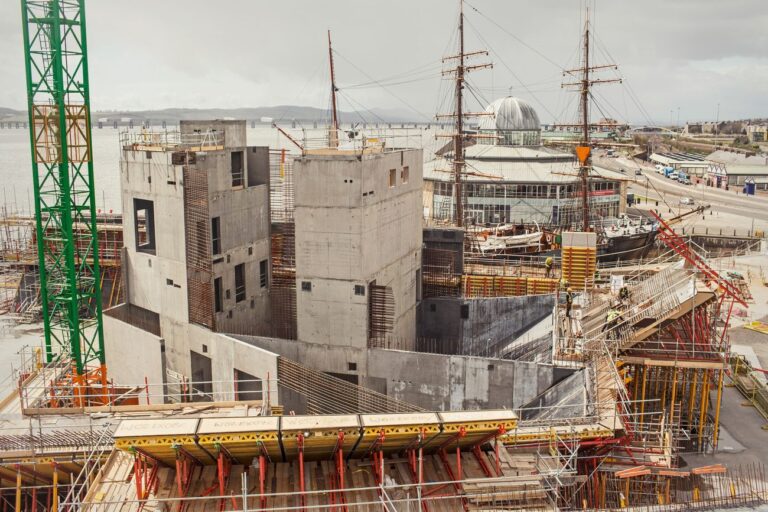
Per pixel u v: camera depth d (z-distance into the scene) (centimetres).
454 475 2731
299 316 4656
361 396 4428
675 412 4672
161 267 5206
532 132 13388
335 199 4406
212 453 2503
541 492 2664
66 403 4625
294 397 4350
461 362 4353
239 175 5400
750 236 12212
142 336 5078
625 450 3831
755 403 5334
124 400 5019
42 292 5288
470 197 11962
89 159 5350
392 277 4969
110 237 7644
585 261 6388
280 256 5875
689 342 4750
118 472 2838
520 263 7969
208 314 4891
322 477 2684
